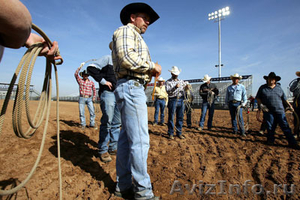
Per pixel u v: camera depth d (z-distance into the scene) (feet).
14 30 2.40
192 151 11.69
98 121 22.24
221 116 34.22
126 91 5.52
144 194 5.62
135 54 5.23
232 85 17.61
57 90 5.63
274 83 13.71
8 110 27.02
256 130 19.13
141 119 5.55
